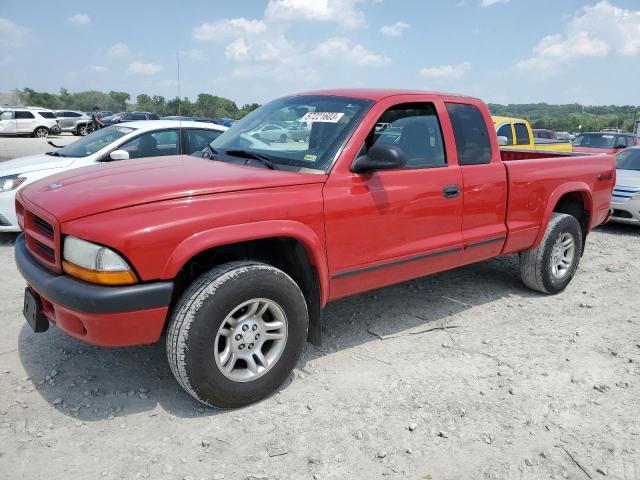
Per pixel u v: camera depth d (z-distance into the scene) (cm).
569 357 395
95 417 301
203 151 416
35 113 2883
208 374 293
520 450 286
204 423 299
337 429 298
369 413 314
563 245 532
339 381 350
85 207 279
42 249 315
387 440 290
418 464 272
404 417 311
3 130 2788
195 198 291
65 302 275
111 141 711
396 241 379
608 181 580
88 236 268
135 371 353
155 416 304
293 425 300
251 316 311
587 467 274
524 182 469
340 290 360
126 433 287
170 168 345
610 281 593
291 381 349
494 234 451
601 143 1614
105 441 280
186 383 292
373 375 359
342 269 352
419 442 289
